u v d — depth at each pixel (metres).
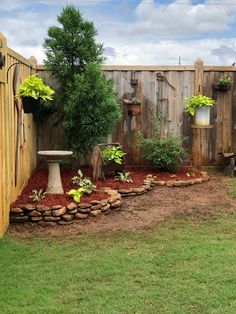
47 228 5.36
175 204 6.46
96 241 4.84
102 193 6.29
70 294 3.47
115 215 5.89
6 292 3.49
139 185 7.19
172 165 8.23
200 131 9.01
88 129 7.96
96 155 7.26
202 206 6.36
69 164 8.59
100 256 4.33
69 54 8.06
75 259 4.25
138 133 8.79
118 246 4.66
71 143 8.24
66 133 8.35
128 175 7.60
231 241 4.82
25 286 3.61
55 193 6.15
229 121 9.06
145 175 8.05
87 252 4.46
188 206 6.36
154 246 4.65
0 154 4.86
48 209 5.46
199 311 3.20
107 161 7.44
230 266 4.04
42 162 8.81
